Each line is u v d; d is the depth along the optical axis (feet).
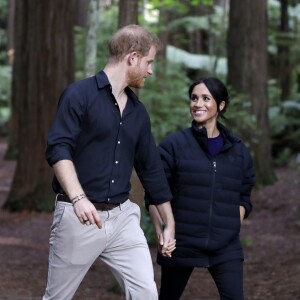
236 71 62.95
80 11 107.65
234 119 56.13
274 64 91.61
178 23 86.48
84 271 16.33
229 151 18.93
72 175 15.17
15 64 88.48
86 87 15.96
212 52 94.38
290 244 40.75
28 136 51.47
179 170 18.67
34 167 51.29
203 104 18.79
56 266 16.24
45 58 50.85
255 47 62.80
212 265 18.56
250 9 62.59
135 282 16.21
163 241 17.04
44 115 51.11
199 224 18.49
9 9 137.69
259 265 34.63
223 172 18.70
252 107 62.54
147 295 16.19
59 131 15.60
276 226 47.44
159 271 32.53
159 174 17.06
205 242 18.44
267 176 62.59
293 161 76.02
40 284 30.07
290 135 78.79
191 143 18.81
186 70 93.97
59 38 50.90
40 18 50.72
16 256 36.47
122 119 16.19
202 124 19.06
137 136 16.51
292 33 85.25
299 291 28.07
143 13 69.97
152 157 16.93
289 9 89.71
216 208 18.60
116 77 16.20
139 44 16.12
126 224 16.42
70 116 15.71
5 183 70.59
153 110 54.70
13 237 42.39
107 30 68.18
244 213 19.45
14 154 90.89
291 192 58.44
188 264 18.53
